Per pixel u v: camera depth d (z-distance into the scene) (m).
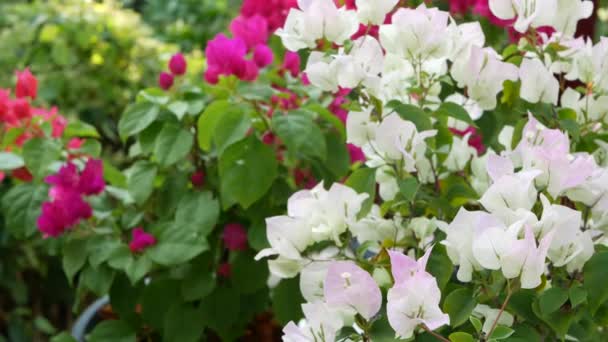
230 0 2.88
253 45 1.23
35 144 1.21
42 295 2.12
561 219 0.85
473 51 0.95
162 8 2.86
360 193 0.96
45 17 2.04
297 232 0.92
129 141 2.09
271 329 1.26
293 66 1.22
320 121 1.18
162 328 1.18
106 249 1.16
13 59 2.07
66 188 1.16
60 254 1.27
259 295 1.21
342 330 0.89
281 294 1.13
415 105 0.97
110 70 2.07
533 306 0.87
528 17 0.94
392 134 0.92
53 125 1.25
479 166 1.03
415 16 0.93
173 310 1.17
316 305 0.88
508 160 0.88
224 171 1.10
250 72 1.14
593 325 0.91
